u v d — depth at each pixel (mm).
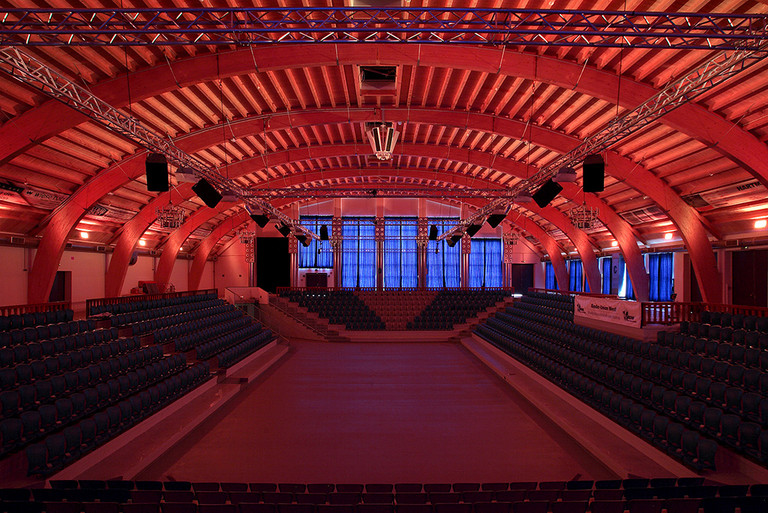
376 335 23016
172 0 9234
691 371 10070
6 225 16953
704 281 17703
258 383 14500
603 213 22156
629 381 10359
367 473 8094
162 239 28484
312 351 20125
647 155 16328
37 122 11938
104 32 7281
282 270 35500
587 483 6574
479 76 13188
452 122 15969
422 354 19344
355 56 11320
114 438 8477
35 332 11453
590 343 13641
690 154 14969
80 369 9898
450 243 29734
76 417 8539
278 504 5500
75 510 5270
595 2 9117
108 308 15695
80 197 17062
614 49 10688
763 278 16844
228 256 35969
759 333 10055
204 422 10797
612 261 27141
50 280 17062
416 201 34250
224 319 20078
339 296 27125
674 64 10773
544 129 16047
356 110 15906
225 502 6043
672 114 11750
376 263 33906
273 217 24734
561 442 9547
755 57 8047
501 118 16016
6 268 17547
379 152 14938
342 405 12180
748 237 16859
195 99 13984
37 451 6887
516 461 8609
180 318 17344
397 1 7441
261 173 23422
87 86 11594
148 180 10234
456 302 26484
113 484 6602
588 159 10766
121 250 21141
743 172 14391
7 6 8930
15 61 8422
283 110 16031
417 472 8141
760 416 7672
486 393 13336
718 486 5863
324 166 25312
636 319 12961
